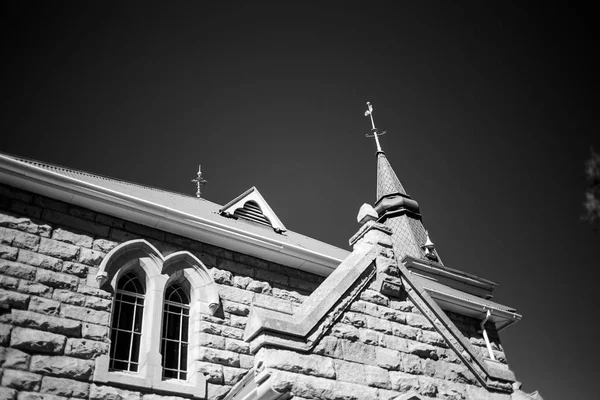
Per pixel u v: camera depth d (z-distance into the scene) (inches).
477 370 415.8
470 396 399.5
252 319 345.1
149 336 441.1
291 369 331.3
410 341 399.5
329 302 377.7
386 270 421.7
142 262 475.2
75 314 415.2
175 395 423.8
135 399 404.2
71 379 386.6
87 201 465.7
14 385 363.3
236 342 480.1
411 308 420.8
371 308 398.6
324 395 333.4
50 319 402.0
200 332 467.2
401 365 381.7
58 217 452.1
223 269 518.9
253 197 667.4
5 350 373.4
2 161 432.1
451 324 427.8
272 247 544.4
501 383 422.6
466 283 785.6
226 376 457.4
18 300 396.5
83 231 457.7
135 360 436.8
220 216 613.9
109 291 442.6
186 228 508.7
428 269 757.9
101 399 389.1
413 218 1150.3
